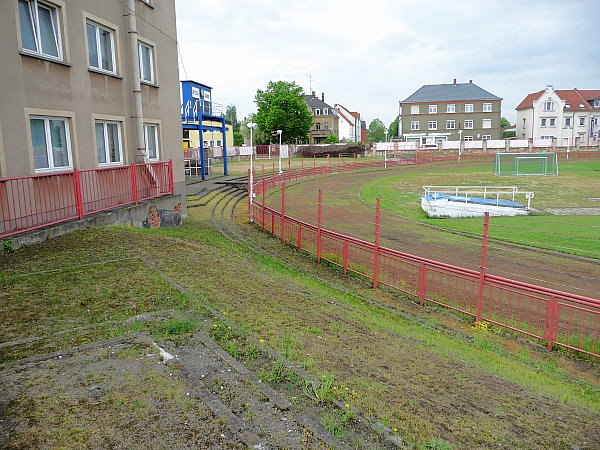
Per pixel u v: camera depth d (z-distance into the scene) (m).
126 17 14.92
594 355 7.87
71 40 12.08
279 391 4.50
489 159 63.97
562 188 36.12
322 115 94.44
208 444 3.55
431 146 75.31
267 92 76.56
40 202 9.92
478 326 9.38
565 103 85.19
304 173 45.19
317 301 8.77
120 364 4.75
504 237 18.58
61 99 11.66
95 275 7.68
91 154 12.92
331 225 21.77
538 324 9.23
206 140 64.62
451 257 15.59
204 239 13.62
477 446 4.13
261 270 10.61
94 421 3.76
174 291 7.14
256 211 21.06
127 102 15.02
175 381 4.45
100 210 12.34
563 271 13.94
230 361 4.94
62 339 5.31
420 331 8.55
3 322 5.74
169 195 16.66
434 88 88.69
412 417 4.46
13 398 4.04
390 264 13.99
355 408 4.39
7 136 9.91
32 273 7.55
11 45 10.02
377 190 36.47
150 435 3.62
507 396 5.55
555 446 4.38
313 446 3.64
